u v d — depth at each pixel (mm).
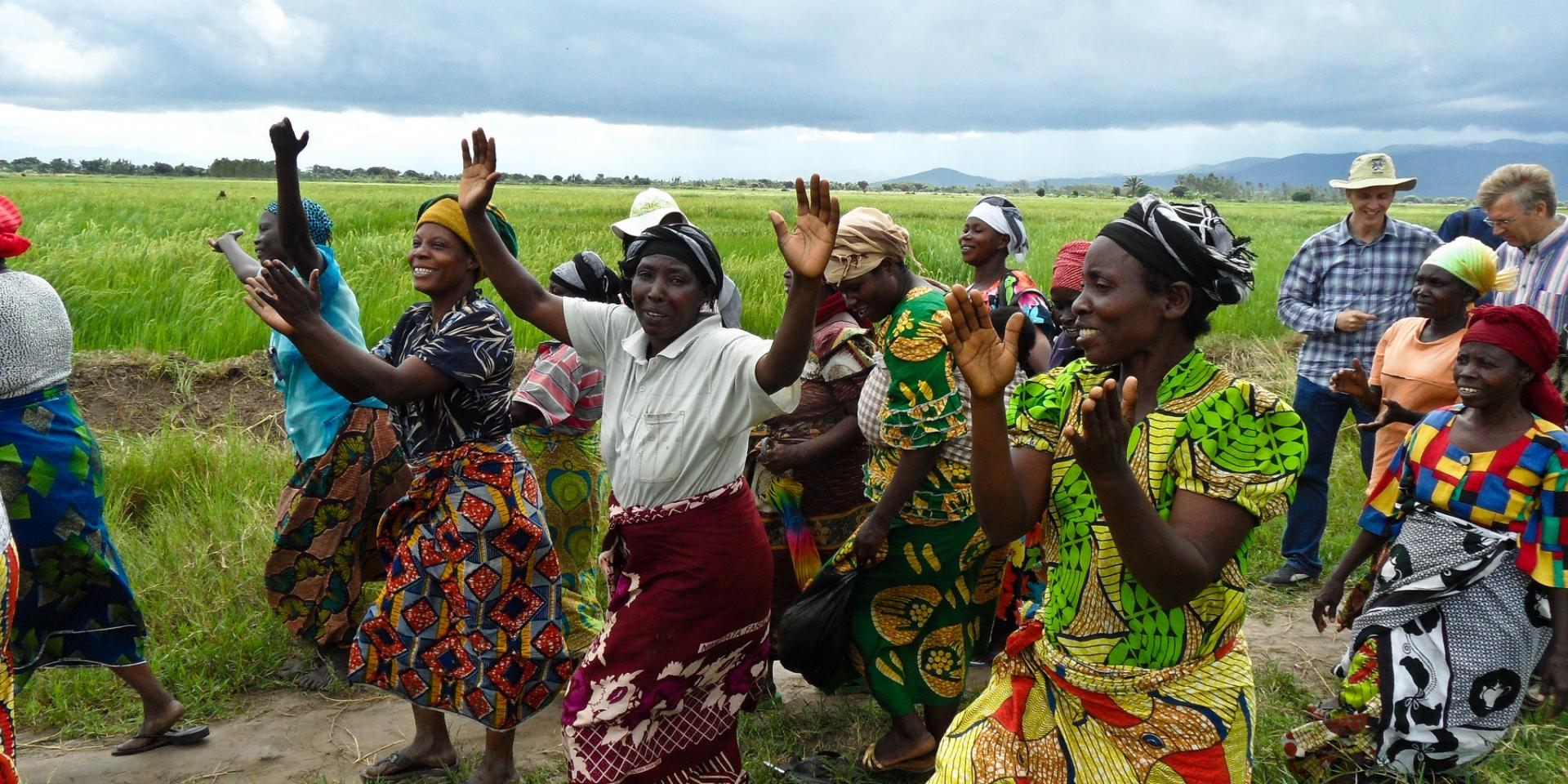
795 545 4117
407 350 3779
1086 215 48875
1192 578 2127
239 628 4852
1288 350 12266
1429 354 4852
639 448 3037
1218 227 2195
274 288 3096
